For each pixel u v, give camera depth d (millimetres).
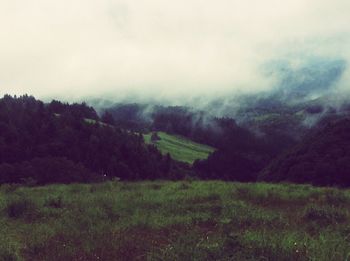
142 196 17625
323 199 16594
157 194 18516
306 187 21969
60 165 54281
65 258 8891
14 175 51688
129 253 9102
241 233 10055
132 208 14578
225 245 8594
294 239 8977
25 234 11164
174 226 11766
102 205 15086
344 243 8664
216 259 7789
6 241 9758
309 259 7531
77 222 12250
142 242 9961
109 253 9109
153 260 8180
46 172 52812
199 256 8000
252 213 13031
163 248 8977
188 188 21031
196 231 10703
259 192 18125
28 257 9070
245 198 17328
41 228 11609
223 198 16891
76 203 15688
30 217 13500
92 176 54500
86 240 10094
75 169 54750
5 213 13922
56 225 11930
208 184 22469
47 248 9633
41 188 22078
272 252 7918
